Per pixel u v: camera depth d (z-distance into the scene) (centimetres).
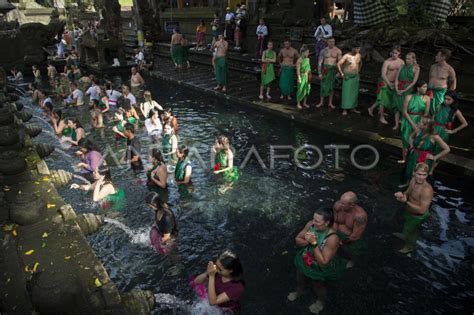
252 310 426
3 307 337
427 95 725
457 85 996
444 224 564
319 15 1816
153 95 1466
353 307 423
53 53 2442
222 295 394
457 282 454
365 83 1180
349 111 1050
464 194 643
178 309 430
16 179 576
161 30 2386
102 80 1806
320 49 1329
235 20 1889
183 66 1912
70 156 887
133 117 1111
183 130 1041
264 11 1698
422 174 525
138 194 691
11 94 1270
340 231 511
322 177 736
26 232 437
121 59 2039
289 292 449
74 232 437
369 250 512
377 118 978
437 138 650
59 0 3666
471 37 970
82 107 1323
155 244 539
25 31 2073
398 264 486
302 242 473
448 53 765
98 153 782
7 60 2070
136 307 359
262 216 609
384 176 725
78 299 343
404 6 1220
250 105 1192
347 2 1582
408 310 418
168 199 669
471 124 884
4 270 379
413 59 815
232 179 736
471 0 1362
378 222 575
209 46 2050
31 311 332
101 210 639
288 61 1157
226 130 1024
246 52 1809
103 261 518
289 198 662
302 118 1011
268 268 493
